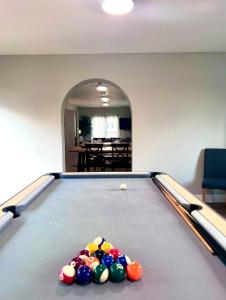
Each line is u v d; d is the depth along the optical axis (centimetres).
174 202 172
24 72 393
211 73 394
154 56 392
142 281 89
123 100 1038
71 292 83
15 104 396
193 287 85
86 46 354
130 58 392
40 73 393
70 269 88
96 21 270
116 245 116
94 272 88
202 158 406
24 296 82
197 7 241
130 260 99
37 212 161
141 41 336
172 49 374
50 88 395
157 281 89
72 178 262
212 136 404
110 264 92
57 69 392
